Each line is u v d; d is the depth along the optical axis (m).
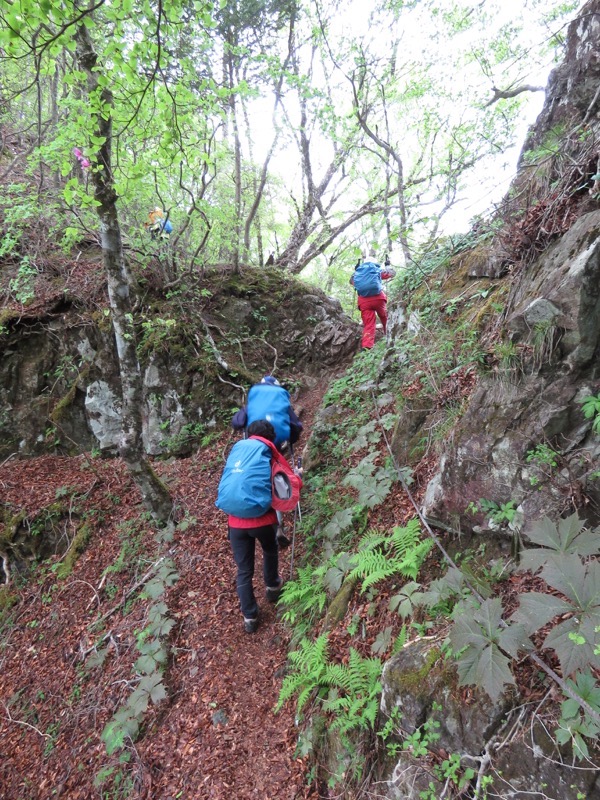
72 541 5.65
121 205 7.37
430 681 2.09
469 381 3.73
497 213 3.62
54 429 6.75
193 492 5.77
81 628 4.70
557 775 1.61
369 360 6.15
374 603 3.02
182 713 3.43
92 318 6.91
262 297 8.30
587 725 1.53
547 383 2.47
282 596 3.65
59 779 3.55
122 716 3.52
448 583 2.31
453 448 2.85
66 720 3.96
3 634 5.08
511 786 1.70
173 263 7.32
